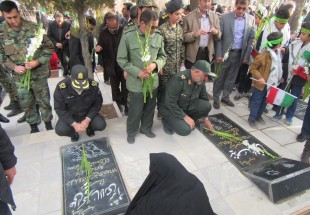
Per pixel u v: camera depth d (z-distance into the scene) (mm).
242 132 3602
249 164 2939
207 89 5230
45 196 2486
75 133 3256
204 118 3430
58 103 2953
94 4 3070
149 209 1468
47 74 3465
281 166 2738
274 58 3342
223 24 3920
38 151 3156
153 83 2918
